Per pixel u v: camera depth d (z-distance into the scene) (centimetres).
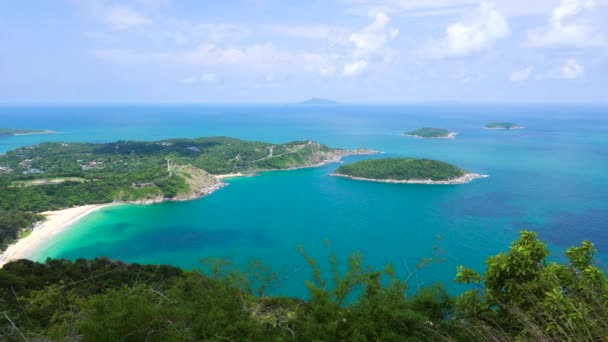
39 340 1545
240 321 1617
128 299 1534
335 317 1628
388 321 1518
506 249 8362
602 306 1174
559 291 1272
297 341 1600
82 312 1656
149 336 1465
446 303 1694
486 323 1526
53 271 4119
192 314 1599
